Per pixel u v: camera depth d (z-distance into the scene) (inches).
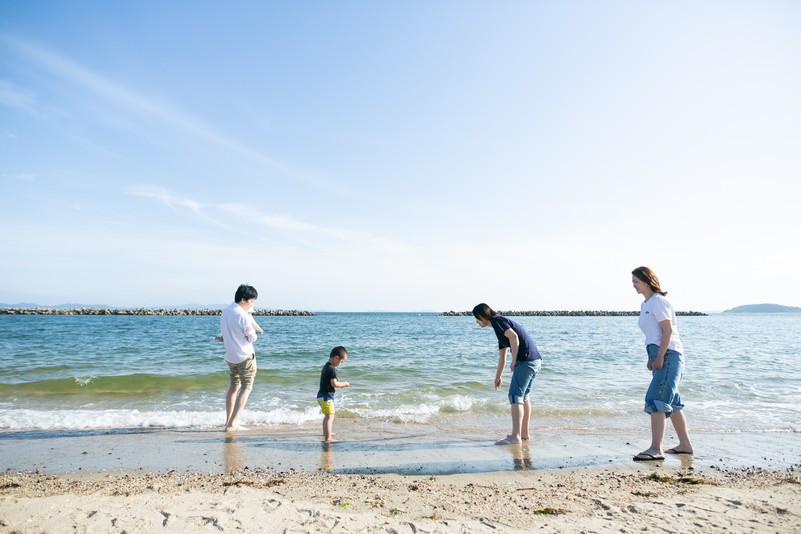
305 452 212.4
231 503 135.0
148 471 181.9
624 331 1459.2
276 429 260.1
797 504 143.6
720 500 147.4
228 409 260.2
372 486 162.2
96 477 173.0
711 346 883.4
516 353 229.1
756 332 1542.8
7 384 387.5
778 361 616.4
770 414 307.1
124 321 1927.9
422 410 309.4
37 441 229.3
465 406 319.3
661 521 128.8
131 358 597.0
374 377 460.4
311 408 311.6
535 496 151.6
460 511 135.4
